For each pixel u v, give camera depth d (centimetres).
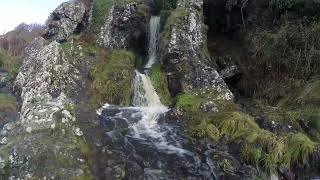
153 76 1541
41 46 1596
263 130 1202
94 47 1598
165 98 1477
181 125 1283
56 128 1084
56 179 969
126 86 1450
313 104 1350
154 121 1305
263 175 1105
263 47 1599
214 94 1416
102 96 1380
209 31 1869
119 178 1021
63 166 998
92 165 1039
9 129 1125
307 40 1518
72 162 1016
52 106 1168
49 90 1288
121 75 1459
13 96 1384
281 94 1490
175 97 1448
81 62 1476
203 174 1084
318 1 1538
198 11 1669
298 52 1530
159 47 1639
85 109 1273
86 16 1756
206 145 1188
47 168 984
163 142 1194
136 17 1716
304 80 1482
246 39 1702
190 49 1541
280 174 1107
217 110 1337
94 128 1186
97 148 1098
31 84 1312
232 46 1769
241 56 1673
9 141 1063
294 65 1519
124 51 1602
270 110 1373
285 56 1547
